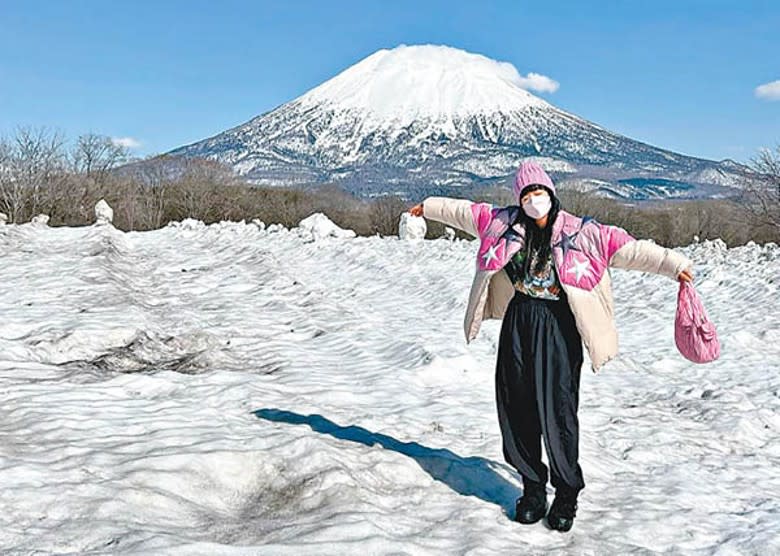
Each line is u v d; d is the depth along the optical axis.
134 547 3.47
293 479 4.63
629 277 16.80
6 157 57.84
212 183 67.62
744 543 4.42
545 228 4.35
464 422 6.60
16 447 4.84
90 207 61.81
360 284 16.69
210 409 6.12
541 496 4.50
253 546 3.64
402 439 5.85
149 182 67.31
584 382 8.80
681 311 4.30
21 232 24.62
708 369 9.78
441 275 16.77
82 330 9.25
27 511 3.81
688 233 57.00
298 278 16.83
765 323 12.45
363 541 3.79
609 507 4.92
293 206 68.19
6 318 10.00
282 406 6.52
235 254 20.48
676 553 4.29
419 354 8.96
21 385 6.64
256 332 10.46
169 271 17.48
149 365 8.51
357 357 9.24
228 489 4.51
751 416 7.54
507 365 4.45
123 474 4.41
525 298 4.43
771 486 5.74
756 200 49.47
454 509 4.55
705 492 5.37
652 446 6.45
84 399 6.28
